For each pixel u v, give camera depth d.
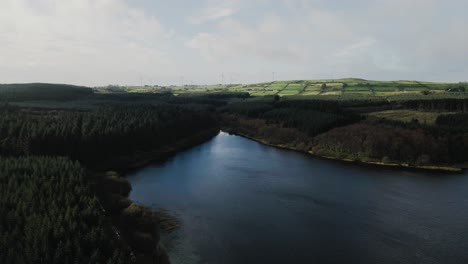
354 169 97.25
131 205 56.88
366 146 110.19
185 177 85.31
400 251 50.09
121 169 91.19
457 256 48.97
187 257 47.00
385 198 72.44
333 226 58.03
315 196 73.06
